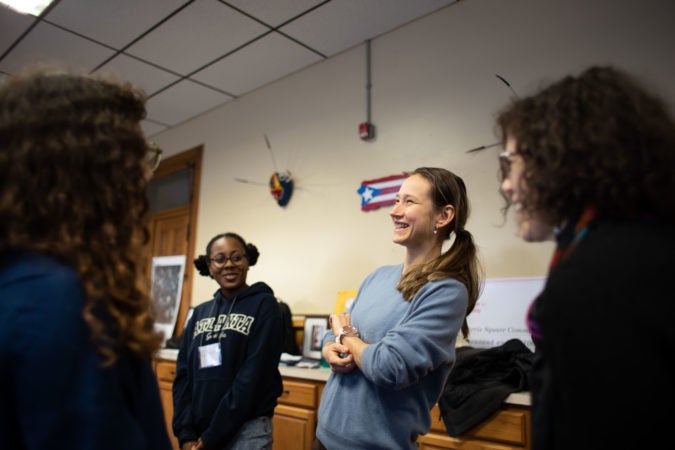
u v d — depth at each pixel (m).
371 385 1.09
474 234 2.27
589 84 0.59
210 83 3.42
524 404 1.56
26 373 0.46
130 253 0.60
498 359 1.76
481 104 2.34
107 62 3.08
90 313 0.51
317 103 3.11
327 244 2.89
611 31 1.98
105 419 0.48
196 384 1.64
